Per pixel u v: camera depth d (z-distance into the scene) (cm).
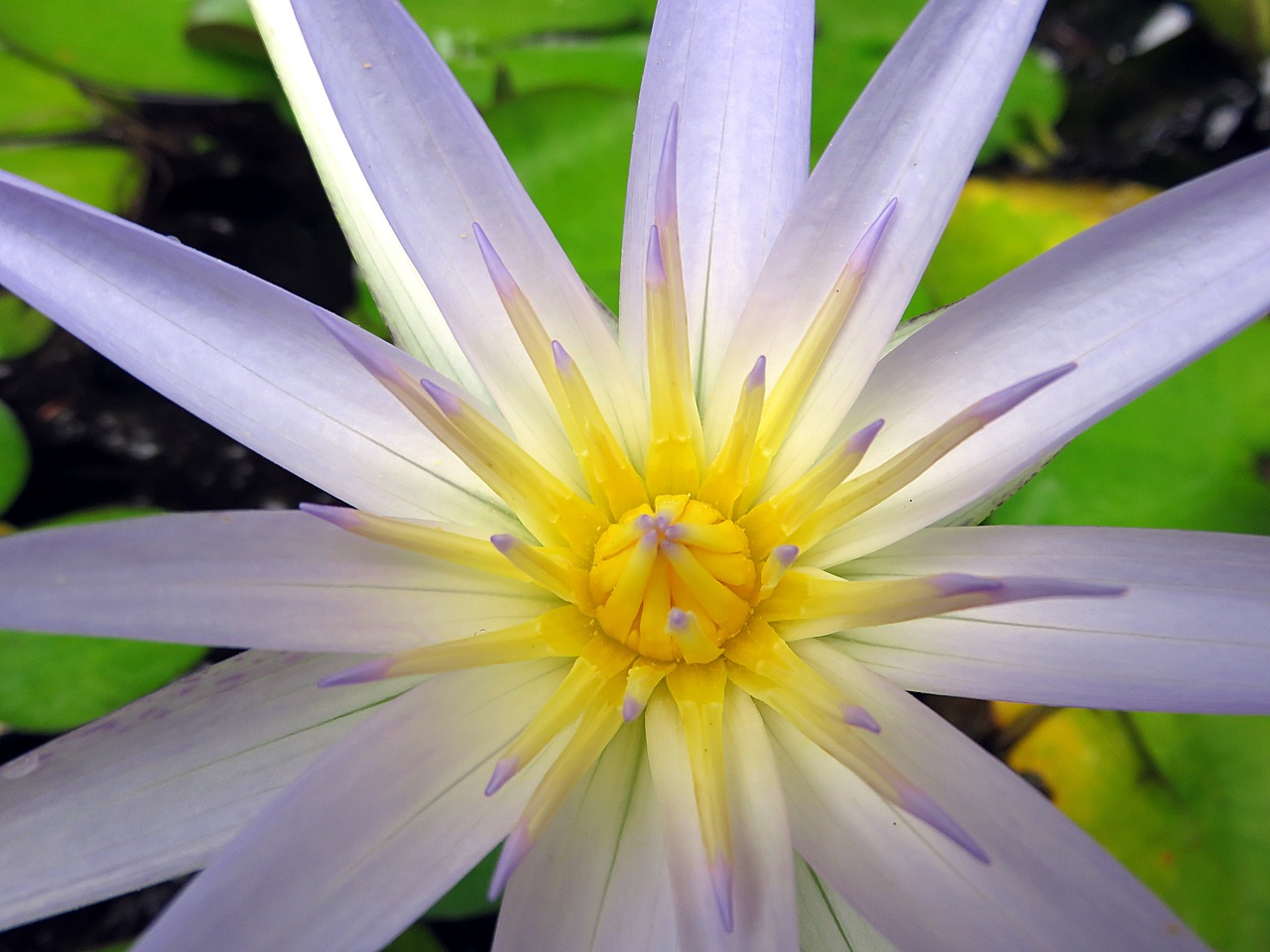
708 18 10
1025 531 9
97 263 9
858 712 8
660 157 10
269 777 9
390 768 8
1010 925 8
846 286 9
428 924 11
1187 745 11
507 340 9
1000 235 14
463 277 9
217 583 8
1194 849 11
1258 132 16
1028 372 9
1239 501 12
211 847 9
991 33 9
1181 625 8
